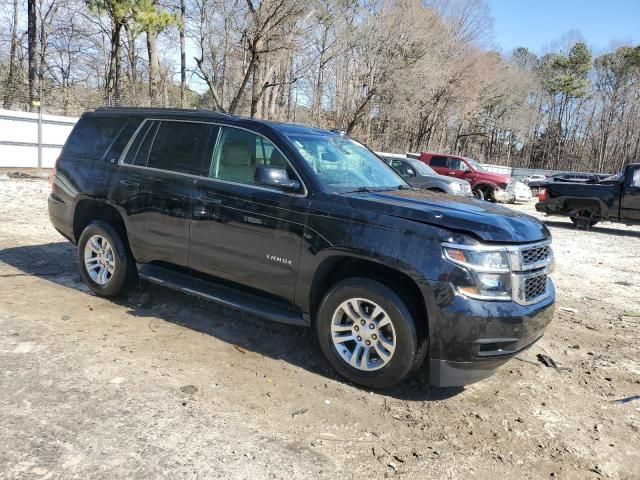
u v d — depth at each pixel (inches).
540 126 3356.3
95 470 106.5
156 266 197.5
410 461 120.6
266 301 170.1
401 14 1483.8
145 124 206.2
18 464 106.2
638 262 405.1
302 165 165.0
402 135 1883.6
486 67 2046.0
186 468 109.7
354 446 124.5
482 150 3110.2
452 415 143.1
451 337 136.8
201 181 181.6
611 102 2859.3
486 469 120.4
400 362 142.9
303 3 834.8
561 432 139.3
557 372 178.1
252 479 108.5
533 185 1419.8
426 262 138.2
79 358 155.9
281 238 161.2
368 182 181.9
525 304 143.0
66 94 980.6
